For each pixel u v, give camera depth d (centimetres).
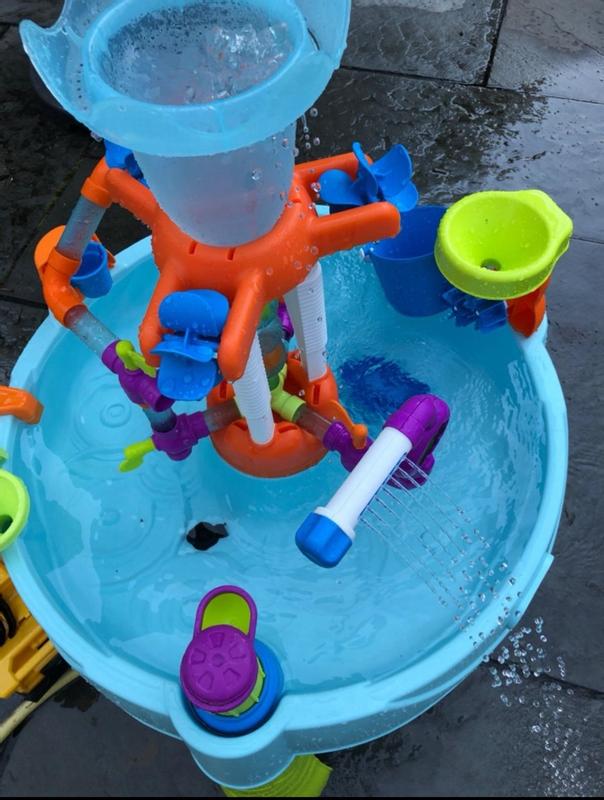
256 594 118
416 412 101
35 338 133
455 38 211
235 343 75
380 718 96
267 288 81
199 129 60
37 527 121
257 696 96
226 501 127
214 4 68
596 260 169
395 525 122
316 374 119
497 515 120
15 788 116
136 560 122
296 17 66
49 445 131
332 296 148
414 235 130
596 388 151
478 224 119
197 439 117
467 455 127
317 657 111
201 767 101
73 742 118
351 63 208
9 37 217
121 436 134
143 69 69
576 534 134
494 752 115
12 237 179
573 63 205
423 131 194
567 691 119
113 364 104
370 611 114
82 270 117
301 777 111
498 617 99
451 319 139
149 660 111
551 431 115
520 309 123
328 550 93
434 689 99
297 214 81
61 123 197
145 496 128
